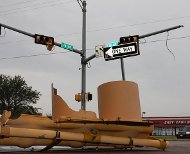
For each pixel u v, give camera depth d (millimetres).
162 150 11211
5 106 72188
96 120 9742
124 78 19406
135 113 10680
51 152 9273
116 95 10531
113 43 20531
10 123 8297
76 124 9344
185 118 80062
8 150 9883
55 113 9562
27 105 73938
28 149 10141
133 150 10969
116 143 9922
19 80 73562
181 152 10242
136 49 19859
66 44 21609
